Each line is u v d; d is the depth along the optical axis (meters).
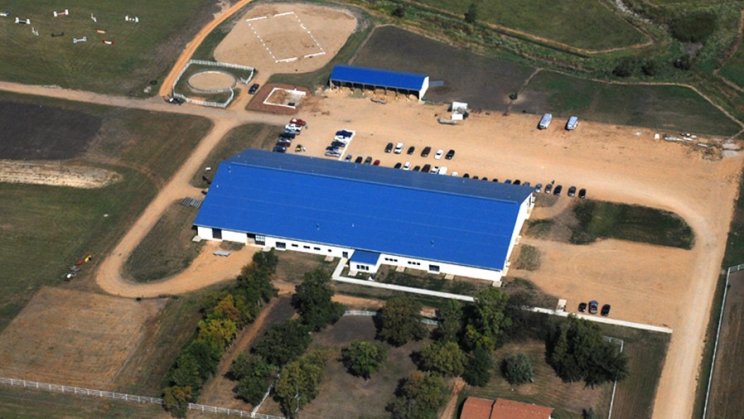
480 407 165.00
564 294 195.62
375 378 176.12
